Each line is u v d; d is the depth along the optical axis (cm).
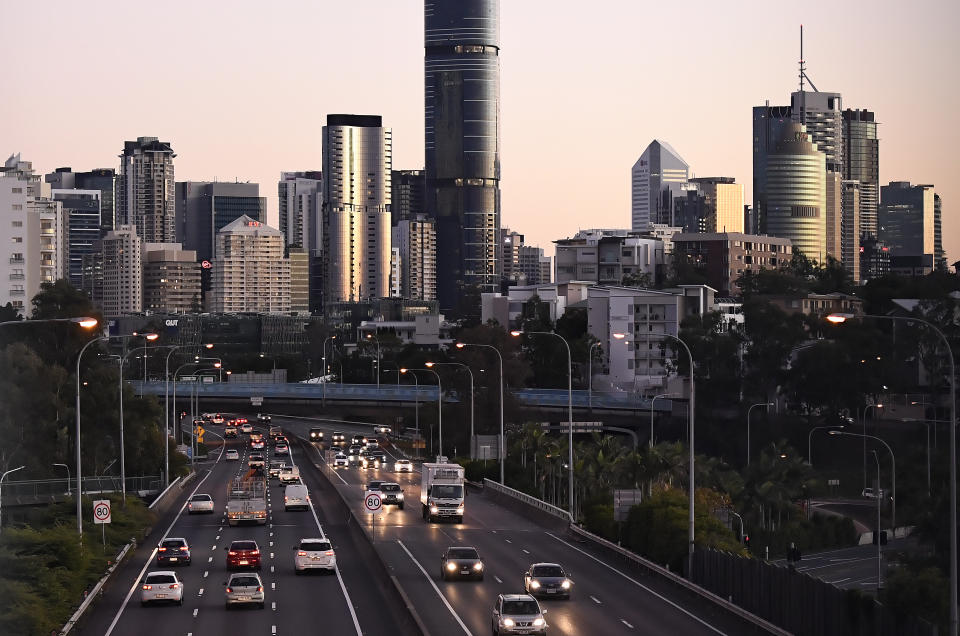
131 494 16362
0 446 17062
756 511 17388
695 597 8294
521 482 18600
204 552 11062
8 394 17162
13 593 7256
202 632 7294
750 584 7894
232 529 12975
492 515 14025
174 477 19200
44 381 17725
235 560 9750
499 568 9831
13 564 7962
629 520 11150
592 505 13175
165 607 8225
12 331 19488
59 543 9181
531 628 6794
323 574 9638
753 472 17600
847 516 18662
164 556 10156
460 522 13188
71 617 7581
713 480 17375
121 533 11569
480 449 18200
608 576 9469
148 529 12812
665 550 10469
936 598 9519
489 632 7144
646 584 9075
